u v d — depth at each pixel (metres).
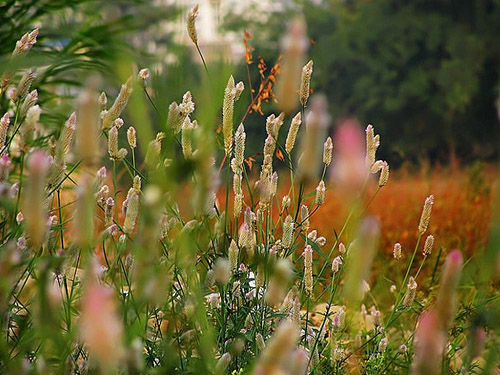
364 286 2.75
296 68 1.49
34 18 3.78
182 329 2.20
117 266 2.22
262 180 2.44
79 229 1.65
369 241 1.26
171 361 2.10
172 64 1.25
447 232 5.11
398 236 5.07
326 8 33.78
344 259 2.43
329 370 2.49
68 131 2.07
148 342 2.20
